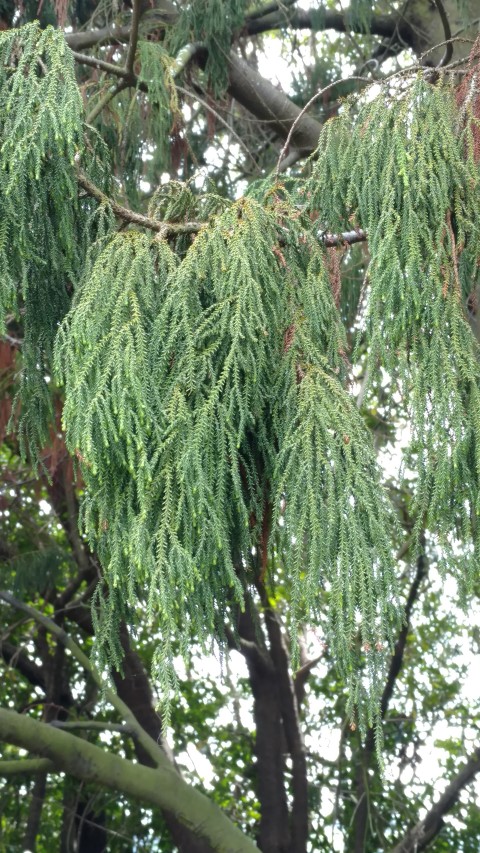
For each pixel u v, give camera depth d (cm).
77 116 229
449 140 242
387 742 878
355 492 210
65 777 864
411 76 257
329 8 646
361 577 206
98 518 220
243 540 220
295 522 210
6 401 530
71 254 240
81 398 207
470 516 224
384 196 237
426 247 233
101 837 895
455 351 227
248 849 632
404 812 837
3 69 234
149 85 469
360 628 209
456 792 756
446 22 475
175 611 210
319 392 219
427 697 923
